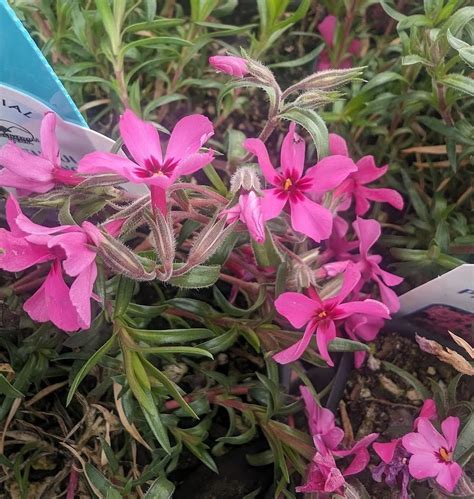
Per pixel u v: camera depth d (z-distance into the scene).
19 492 0.11
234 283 0.12
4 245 0.08
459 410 0.11
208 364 0.13
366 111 0.13
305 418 0.12
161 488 0.09
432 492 0.11
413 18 0.12
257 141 0.09
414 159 0.15
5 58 0.09
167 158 0.08
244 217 0.09
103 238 0.08
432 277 0.13
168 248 0.08
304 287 0.10
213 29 0.16
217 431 0.12
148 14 0.12
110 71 0.14
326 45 0.16
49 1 0.13
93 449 0.12
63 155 0.11
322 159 0.10
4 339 0.12
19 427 0.12
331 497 0.10
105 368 0.12
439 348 0.10
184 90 0.15
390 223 0.15
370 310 0.09
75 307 0.08
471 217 0.14
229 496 0.12
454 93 0.12
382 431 0.12
